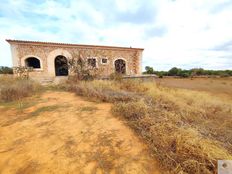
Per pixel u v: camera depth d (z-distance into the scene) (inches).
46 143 88.8
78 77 386.0
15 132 104.3
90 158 74.0
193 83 920.3
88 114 140.2
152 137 87.0
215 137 94.3
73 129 107.8
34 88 269.3
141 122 109.0
